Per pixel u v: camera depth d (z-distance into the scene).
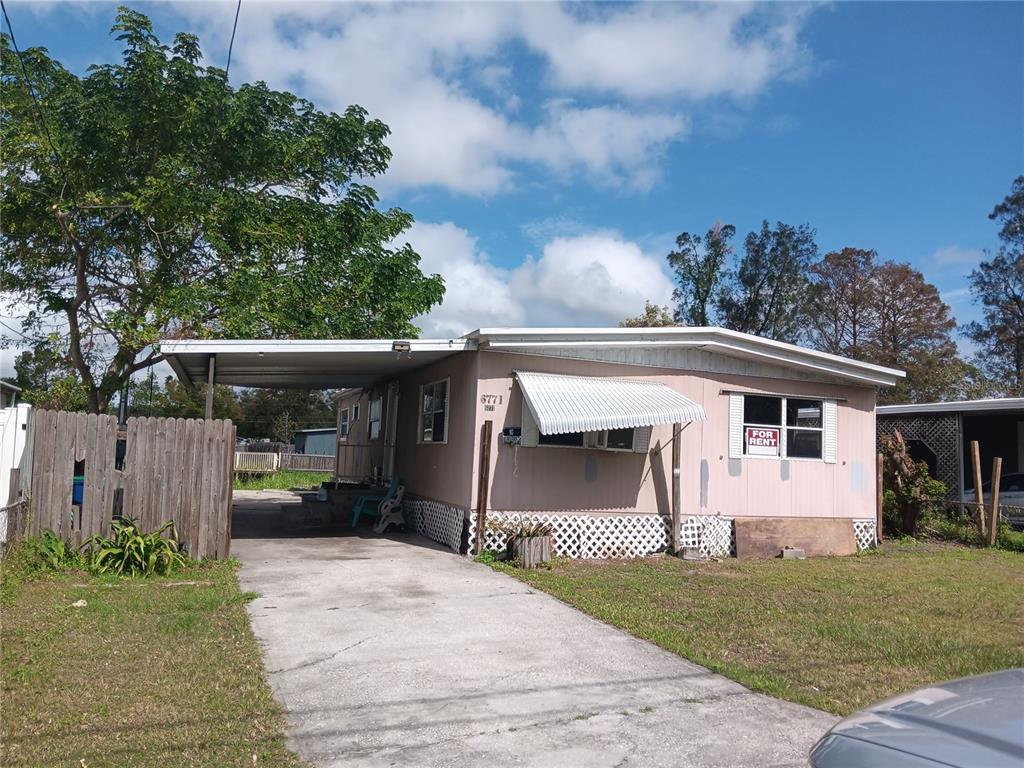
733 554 13.38
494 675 6.10
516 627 7.60
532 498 12.16
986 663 6.59
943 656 6.79
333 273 20.59
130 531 9.58
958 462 18.59
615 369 12.88
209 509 10.23
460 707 5.38
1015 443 21.86
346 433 24.30
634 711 5.35
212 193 18.48
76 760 4.30
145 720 4.91
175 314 18.05
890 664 6.54
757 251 45.12
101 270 19.61
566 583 9.84
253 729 4.85
